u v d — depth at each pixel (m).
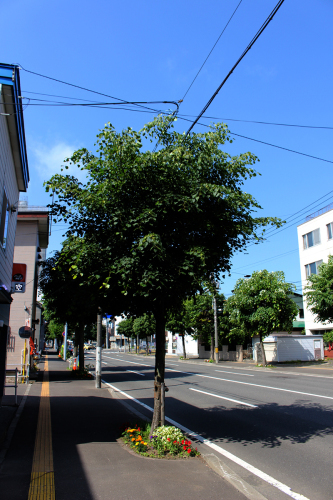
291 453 6.28
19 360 19.34
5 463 5.40
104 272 6.17
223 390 14.04
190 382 16.75
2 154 8.99
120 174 6.11
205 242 6.70
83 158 6.66
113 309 7.07
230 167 6.60
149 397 13.21
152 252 5.78
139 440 6.05
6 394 13.18
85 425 8.08
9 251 11.11
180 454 5.84
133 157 6.15
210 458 5.71
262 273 25.16
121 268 5.83
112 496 4.26
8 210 10.57
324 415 9.09
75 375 19.80
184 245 6.24
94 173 6.46
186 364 31.19
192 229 6.50
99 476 4.88
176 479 4.84
